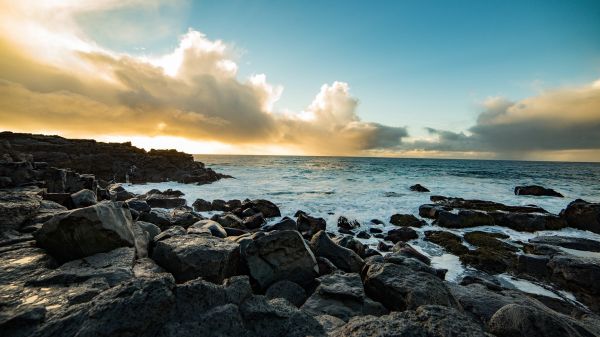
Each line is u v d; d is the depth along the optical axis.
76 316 3.51
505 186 39.47
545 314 5.18
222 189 35.56
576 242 14.54
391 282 6.91
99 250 6.40
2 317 3.61
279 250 8.25
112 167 44.97
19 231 7.31
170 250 7.07
